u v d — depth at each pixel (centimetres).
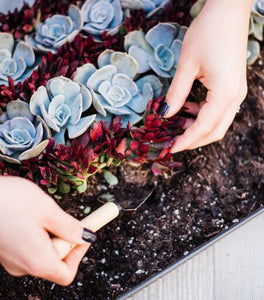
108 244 59
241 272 61
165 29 63
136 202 59
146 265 58
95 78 59
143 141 56
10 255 45
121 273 58
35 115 57
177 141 56
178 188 62
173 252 59
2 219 44
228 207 62
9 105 57
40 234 45
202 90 64
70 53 62
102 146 57
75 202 59
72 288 57
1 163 56
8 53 61
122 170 60
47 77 59
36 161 56
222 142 65
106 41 63
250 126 67
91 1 66
